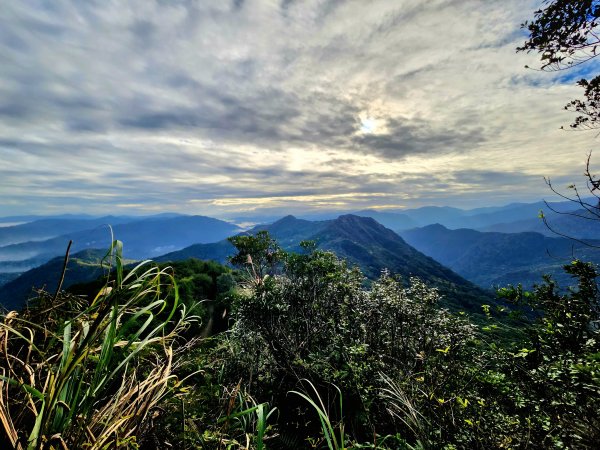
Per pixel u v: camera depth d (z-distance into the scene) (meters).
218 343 6.43
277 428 4.81
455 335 6.50
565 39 4.16
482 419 3.63
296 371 6.15
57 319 2.34
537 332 4.09
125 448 1.84
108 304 1.73
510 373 4.05
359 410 4.93
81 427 1.62
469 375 4.80
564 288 4.20
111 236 1.90
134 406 1.99
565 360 3.56
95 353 2.12
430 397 3.85
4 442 1.54
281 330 7.33
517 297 4.55
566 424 2.94
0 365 1.95
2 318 1.96
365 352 6.38
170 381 2.57
